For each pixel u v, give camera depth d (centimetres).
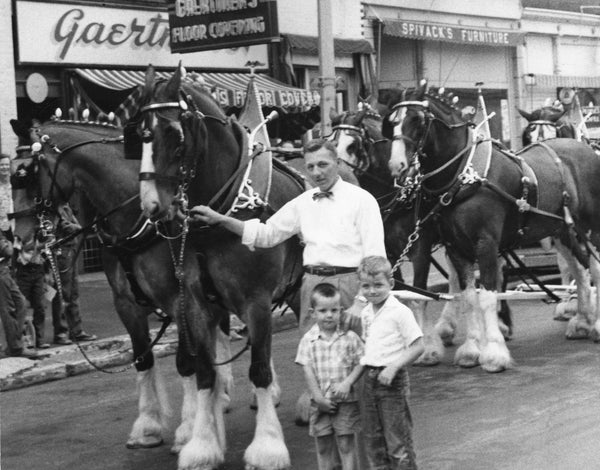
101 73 1792
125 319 821
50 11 1714
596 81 3247
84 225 833
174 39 1834
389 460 631
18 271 1184
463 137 1024
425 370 1057
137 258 768
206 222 701
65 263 1202
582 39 3281
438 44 2653
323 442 646
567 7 3234
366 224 677
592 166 1166
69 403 1009
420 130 993
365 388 627
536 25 3045
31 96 1692
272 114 825
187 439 786
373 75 2367
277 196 775
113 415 946
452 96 1039
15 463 795
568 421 815
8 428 916
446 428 817
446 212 1022
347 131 1150
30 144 870
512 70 2950
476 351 1056
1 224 1122
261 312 734
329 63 1580
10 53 1645
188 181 698
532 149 1150
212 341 780
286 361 1159
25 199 873
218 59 2011
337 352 635
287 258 777
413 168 999
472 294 1058
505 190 1033
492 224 1018
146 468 764
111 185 774
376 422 628
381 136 1167
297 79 2219
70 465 782
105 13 1803
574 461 708
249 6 1759
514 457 727
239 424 880
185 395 791
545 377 986
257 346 735
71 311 1224
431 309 1473
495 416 846
